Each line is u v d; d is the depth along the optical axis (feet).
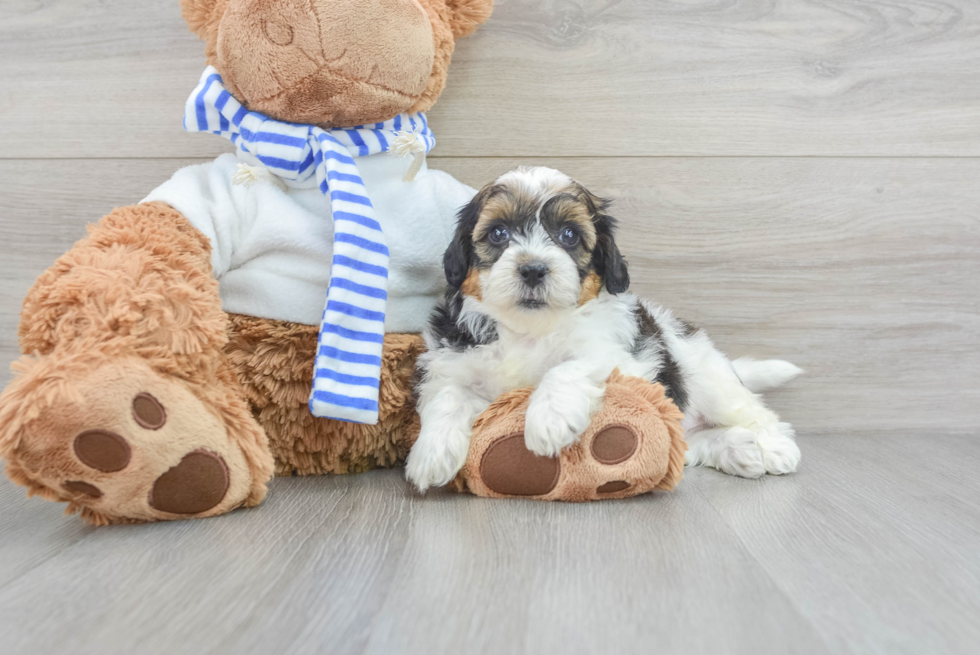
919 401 8.82
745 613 3.87
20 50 8.25
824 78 8.41
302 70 6.10
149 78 8.27
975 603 4.07
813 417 8.84
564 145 8.45
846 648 3.53
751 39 8.34
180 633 3.54
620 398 5.96
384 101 6.46
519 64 8.30
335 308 6.01
